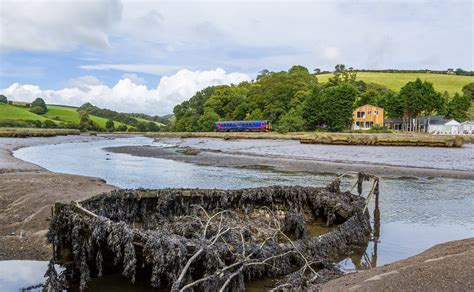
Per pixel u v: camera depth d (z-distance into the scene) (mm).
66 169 30734
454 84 140500
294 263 9883
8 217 13133
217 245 8383
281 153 46875
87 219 8555
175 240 7957
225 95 122312
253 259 8742
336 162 36469
